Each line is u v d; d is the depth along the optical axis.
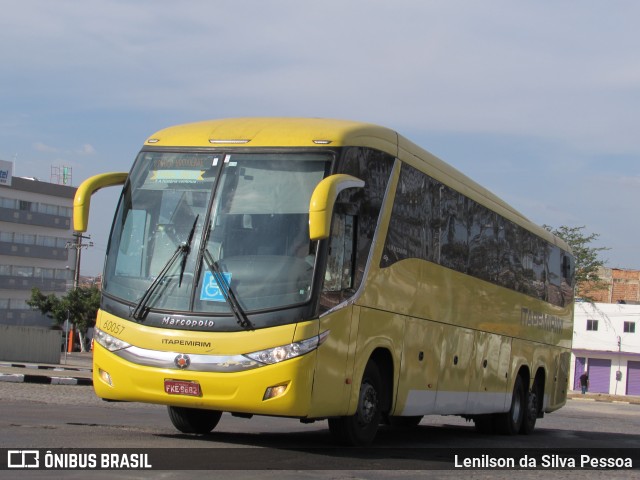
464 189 15.35
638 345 70.62
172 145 11.23
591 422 26.38
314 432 14.65
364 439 11.72
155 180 11.05
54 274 92.38
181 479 8.07
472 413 16.00
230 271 10.27
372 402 11.88
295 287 10.12
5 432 10.92
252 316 10.05
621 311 71.56
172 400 10.19
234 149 10.91
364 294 11.31
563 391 22.81
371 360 11.85
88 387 24.45
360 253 11.22
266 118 11.61
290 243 10.29
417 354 13.19
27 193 89.75
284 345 9.94
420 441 15.08
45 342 47.69
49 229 91.88
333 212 10.58
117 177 11.54
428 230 13.57
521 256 18.92
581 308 73.06
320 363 10.19
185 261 10.44
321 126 11.13
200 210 10.67
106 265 10.95
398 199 12.40
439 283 14.05
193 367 10.09
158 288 10.44
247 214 10.52
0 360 45.59
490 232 16.78
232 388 9.97
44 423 12.59
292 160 10.71
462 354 15.24
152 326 10.34
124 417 15.05
